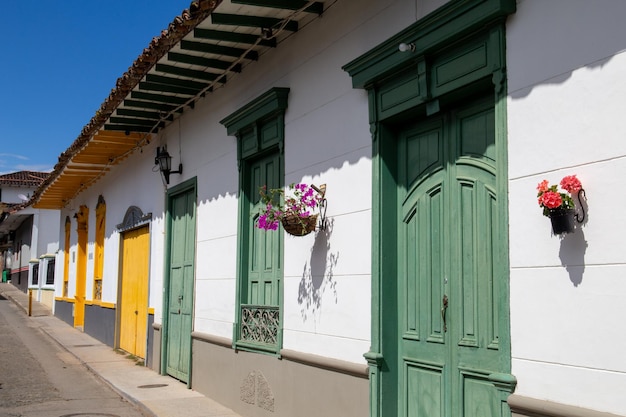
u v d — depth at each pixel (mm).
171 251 10547
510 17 4180
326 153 6113
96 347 14344
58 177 16109
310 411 6098
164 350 10469
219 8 6312
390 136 5426
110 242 14969
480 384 4469
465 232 4699
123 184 13844
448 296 4805
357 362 5457
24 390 9453
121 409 8234
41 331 18281
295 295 6520
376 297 5242
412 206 5230
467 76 4492
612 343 3379
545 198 3596
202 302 8961
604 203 3477
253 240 7723
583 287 3551
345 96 5879
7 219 36219
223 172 8453
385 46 5141
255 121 7406
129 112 10117
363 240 5496
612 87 3492
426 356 4969
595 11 3613
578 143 3652
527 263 3906
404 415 5137
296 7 6191
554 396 3676
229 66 7918
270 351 6906
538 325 3805
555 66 3832
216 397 8281
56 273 23344
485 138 4594
